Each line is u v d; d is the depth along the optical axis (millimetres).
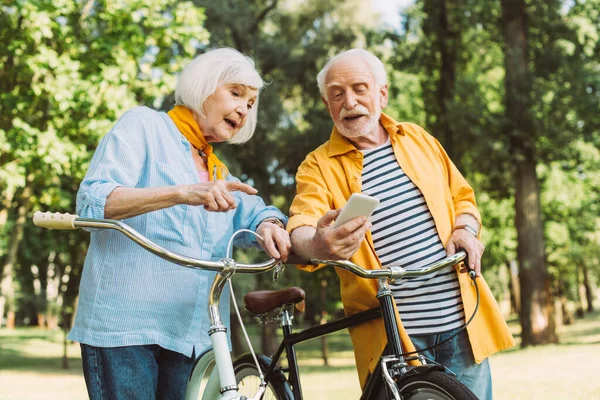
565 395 7445
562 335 22250
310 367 16234
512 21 16234
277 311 3070
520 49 16094
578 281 38281
